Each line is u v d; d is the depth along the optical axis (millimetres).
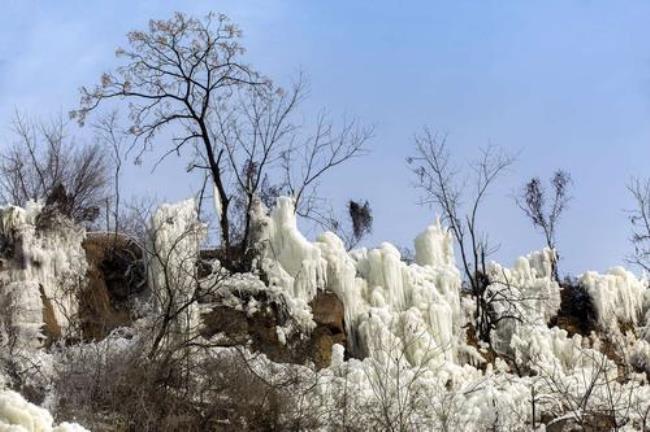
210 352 28609
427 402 28719
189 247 33875
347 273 35531
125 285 35031
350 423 27266
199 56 41688
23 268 33312
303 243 35469
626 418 29281
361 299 36031
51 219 34562
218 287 32188
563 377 32219
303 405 27672
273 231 35969
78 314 32938
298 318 34000
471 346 36625
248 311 33469
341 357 31672
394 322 34812
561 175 50969
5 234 33688
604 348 38812
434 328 35531
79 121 42594
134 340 28719
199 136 40031
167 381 27188
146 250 31281
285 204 36219
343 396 27781
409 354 33969
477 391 30156
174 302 29672
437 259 39344
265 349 32969
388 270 36219
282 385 27547
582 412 28641
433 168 49750
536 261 41562
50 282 33750
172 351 27375
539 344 36531
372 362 29141
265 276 35031
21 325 31172
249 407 27094
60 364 27734
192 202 34875
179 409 26750
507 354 37281
